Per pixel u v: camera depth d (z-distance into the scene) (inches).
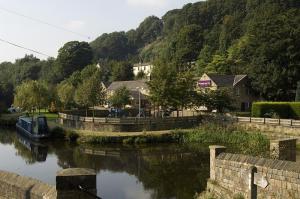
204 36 4852.4
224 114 2128.4
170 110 2361.0
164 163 1375.5
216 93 2272.4
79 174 331.0
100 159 1486.2
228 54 3713.1
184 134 1861.5
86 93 2613.2
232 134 1758.1
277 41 2630.4
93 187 333.4
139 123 1989.4
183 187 1040.8
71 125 2228.1
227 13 5866.1
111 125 1994.3
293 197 526.9
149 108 2854.3
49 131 2041.1
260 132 1749.5
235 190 639.1
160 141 1822.1
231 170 652.1
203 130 1856.5
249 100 2815.0
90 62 5408.5
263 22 2802.7
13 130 2544.3
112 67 5128.0
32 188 389.7
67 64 5206.7
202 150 1605.6
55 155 1585.9
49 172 1268.5
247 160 616.1
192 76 2308.1
